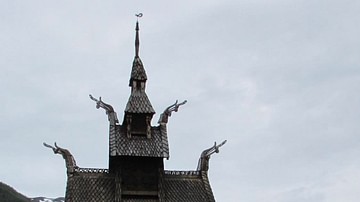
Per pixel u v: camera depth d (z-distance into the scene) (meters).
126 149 45.56
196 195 46.53
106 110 49.28
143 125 47.81
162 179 46.25
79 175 46.44
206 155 49.09
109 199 44.88
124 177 45.88
